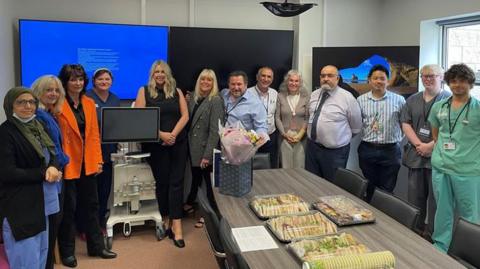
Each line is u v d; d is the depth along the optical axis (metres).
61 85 2.80
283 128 4.46
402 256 1.73
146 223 4.23
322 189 2.77
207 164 3.77
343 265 1.50
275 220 2.08
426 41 4.47
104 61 4.34
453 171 2.98
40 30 4.09
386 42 5.02
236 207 2.38
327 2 4.92
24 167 2.34
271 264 1.67
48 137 2.49
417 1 4.46
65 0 4.32
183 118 3.70
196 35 4.52
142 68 4.47
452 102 3.03
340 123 3.96
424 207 3.70
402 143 4.23
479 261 1.80
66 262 3.25
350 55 4.58
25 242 2.35
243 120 3.78
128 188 3.72
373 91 4.04
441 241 3.14
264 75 4.35
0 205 2.32
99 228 3.44
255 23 4.91
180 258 3.47
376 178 4.16
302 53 4.90
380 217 2.21
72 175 3.03
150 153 3.79
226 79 4.67
